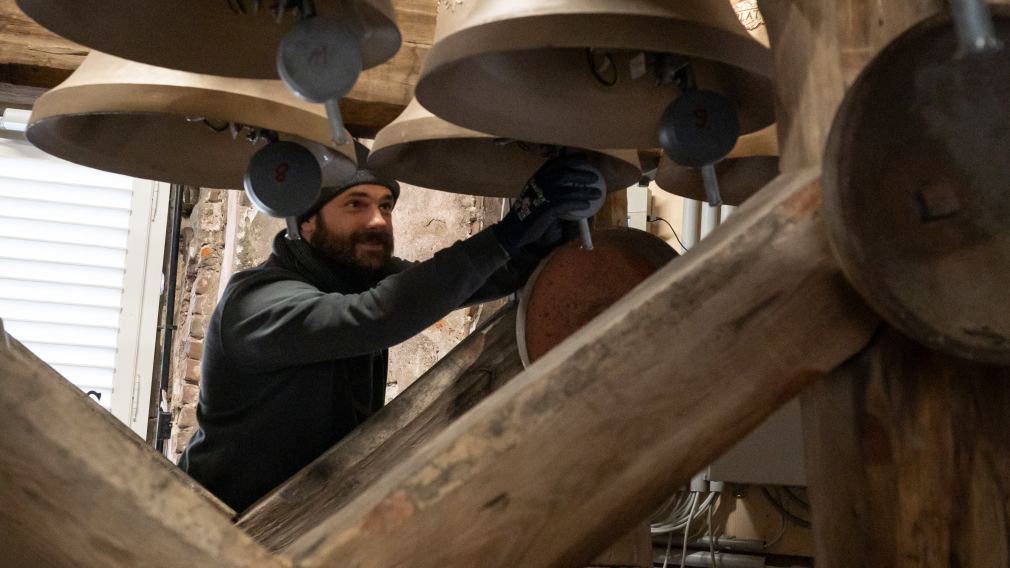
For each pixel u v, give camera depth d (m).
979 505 1.20
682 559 3.37
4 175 5.30
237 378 2.69
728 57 1.55
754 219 1.20
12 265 5.30
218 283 5.65
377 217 2.89
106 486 0.96
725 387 1.17
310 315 2.50
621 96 1.89
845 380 1.25
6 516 0.94
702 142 1.72
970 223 1.10
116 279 5.43
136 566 0.96
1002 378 1.21
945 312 1.11
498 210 3.72
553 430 1.12
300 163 1.97
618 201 2.82
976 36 1.00
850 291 1.20
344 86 1.41
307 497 2.51
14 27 2.66
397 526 1.08
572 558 1.15
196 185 2.34
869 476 1.23
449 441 1.11
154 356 5.50
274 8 1.55
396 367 4.09
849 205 1.10
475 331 2.69
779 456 3.02
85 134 2.21
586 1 1.48
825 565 1.32
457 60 1.55
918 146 1.10
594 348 1.15
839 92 1.26
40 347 5.32
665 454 1.16
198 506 0.99
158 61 1.64
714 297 1.17
